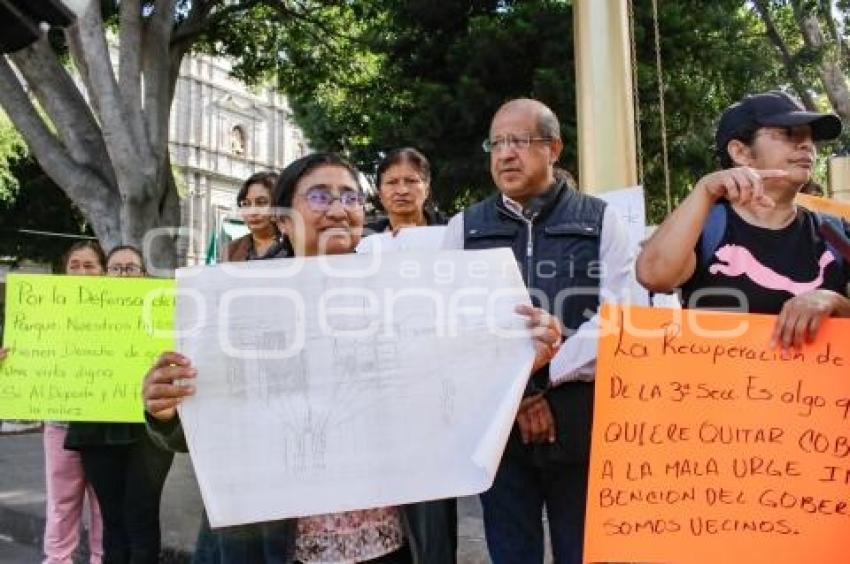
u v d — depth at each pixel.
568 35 10.95
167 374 1.91
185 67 43.56
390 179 3.92
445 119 11.64
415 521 2.04
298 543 2.00
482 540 4.83
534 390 2.48
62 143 12.31
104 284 3.79
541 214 2.75
